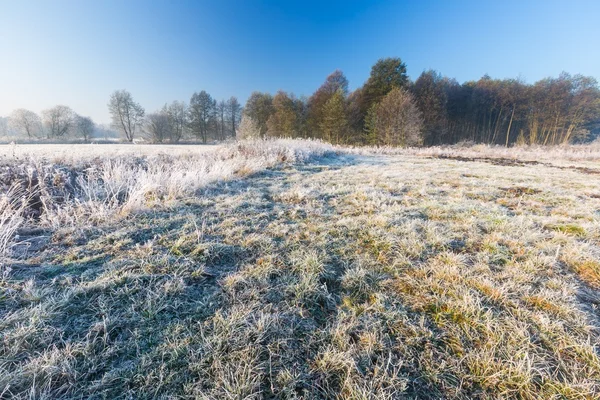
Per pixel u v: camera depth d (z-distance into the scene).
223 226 3.07
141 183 4.29
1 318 1.50
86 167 5.87
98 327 1.47
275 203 4.14
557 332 1.49
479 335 1.48
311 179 6.05
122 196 4.19
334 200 4.21
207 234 2.83
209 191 4.68
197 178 4.94
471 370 1.29
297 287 1.88
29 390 1.12
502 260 2.29
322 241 2.68
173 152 9.85
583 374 1.26
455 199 4.23
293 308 1.71
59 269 2.08
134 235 2.76
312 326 1.57
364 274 2.04
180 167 6.71
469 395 1.18
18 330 1.40
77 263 2.18
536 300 1.75
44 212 3.31
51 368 1.20
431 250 2.46
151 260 2.21
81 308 1.64
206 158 8.17
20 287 1.79
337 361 1.30
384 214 3.45
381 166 8.37
